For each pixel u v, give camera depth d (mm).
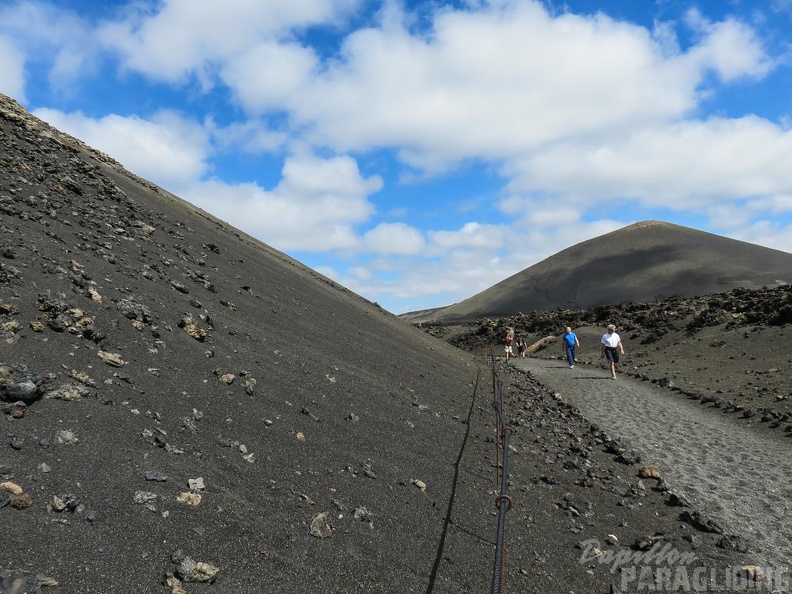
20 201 10445
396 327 23219
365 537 4926
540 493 7844
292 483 5367
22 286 6617
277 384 7883
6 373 4680
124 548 3572
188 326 8031
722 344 24312
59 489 3826
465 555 5285
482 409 12703
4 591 2867
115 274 8898
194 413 5867
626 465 9906
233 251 18016
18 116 17016
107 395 5336
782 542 6777
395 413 9141
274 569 4000
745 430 12406
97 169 17656
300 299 16047
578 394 18125
